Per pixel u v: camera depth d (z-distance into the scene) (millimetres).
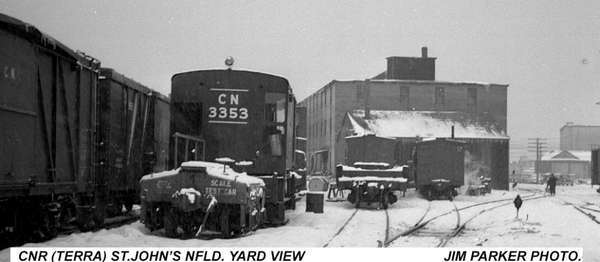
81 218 14273
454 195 37438
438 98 64250
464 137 60344
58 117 12641
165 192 13289
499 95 64625
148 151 18656
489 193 47156
